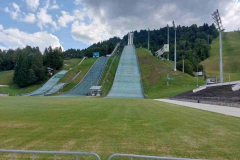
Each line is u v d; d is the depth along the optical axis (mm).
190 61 113562
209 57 148750
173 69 96188
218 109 27500
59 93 74125
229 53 148250
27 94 74250
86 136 11281
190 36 191250
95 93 70562
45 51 120125
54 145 9672
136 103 35219
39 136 11242
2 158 8125
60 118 17109
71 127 13531
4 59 140500
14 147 9344
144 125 14422
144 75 90688
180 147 9523
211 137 11320
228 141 10555
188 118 18016
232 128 13781
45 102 34688
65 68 109875
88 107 26344
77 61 128500
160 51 122500
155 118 17641
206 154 8656
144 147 9484
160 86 76750
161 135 11641
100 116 18391
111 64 107188
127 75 89500
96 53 145000
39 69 94250
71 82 85875
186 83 78625
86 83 84500
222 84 53594
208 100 40938
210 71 117750
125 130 12789
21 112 20828
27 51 145250
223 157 8328
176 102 42250
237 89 46625
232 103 32438
